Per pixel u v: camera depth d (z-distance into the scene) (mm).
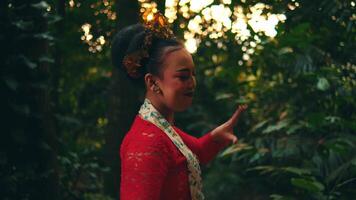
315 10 3596
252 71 4484
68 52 4652
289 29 3779
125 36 1642
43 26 3062
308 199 3691
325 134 3889
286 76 4277
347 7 3512
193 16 4336
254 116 4637
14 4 3057
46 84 3055
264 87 4449
